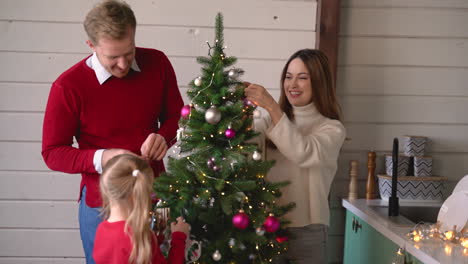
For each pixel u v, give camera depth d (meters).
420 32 2.76
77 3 2.54
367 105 2.79
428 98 2.81
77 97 1.84
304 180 1.91
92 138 1.91
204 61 1.66
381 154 2.83
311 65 1.94
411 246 1.78
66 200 2.66
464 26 2.77
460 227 1.85
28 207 2.65
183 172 1.58
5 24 2.52
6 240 2.66
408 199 2.59
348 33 2.74
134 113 1.91
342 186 2.84
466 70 2.81
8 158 2.61
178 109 2.06
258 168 1.64
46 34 2.54
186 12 2.59
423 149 2.69
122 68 1.72
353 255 2.46
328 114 2.00
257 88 1.77
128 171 1.52
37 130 2.60
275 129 1.79
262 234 1.54
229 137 1.57
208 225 1.64
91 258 1.92
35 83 2.57
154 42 2.60
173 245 1.56
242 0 2.61
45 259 2.68
